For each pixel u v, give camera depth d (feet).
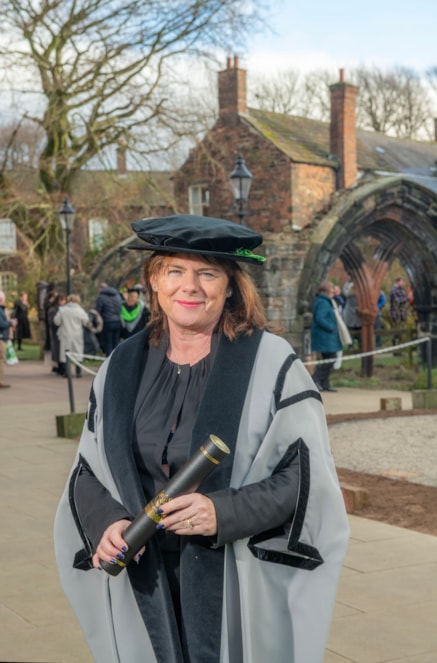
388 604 14.70
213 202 89.30
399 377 58.90
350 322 75.15
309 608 7.27
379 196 58.85
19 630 13.74
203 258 7.64
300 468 7.23
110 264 74.79
